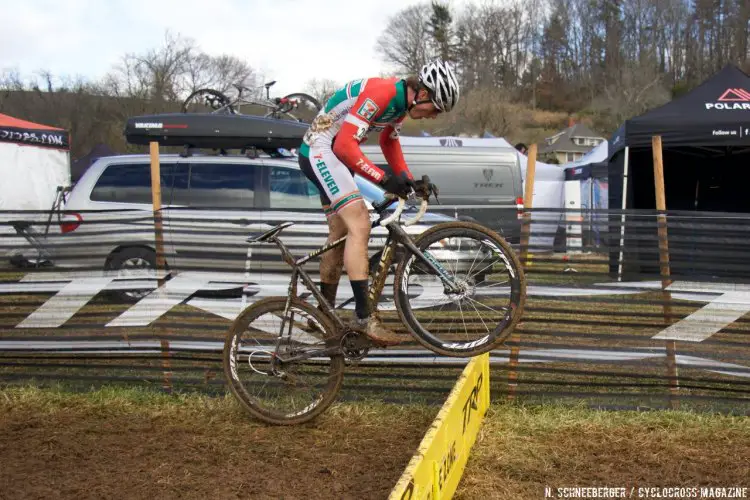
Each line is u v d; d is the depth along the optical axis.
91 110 31.31
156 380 4.64
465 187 12.23
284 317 3.98
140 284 4.63
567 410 4.21
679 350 4.34
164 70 32.91
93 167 7.42
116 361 4.78
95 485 3.21
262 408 4.07
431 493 2.63
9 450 3.61
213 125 7.50
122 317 4.64
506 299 3.76
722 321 4.29
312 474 3.38
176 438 3.82
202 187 7.30
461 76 61.78
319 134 3.69
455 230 3.56
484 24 63.88
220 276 4.61
